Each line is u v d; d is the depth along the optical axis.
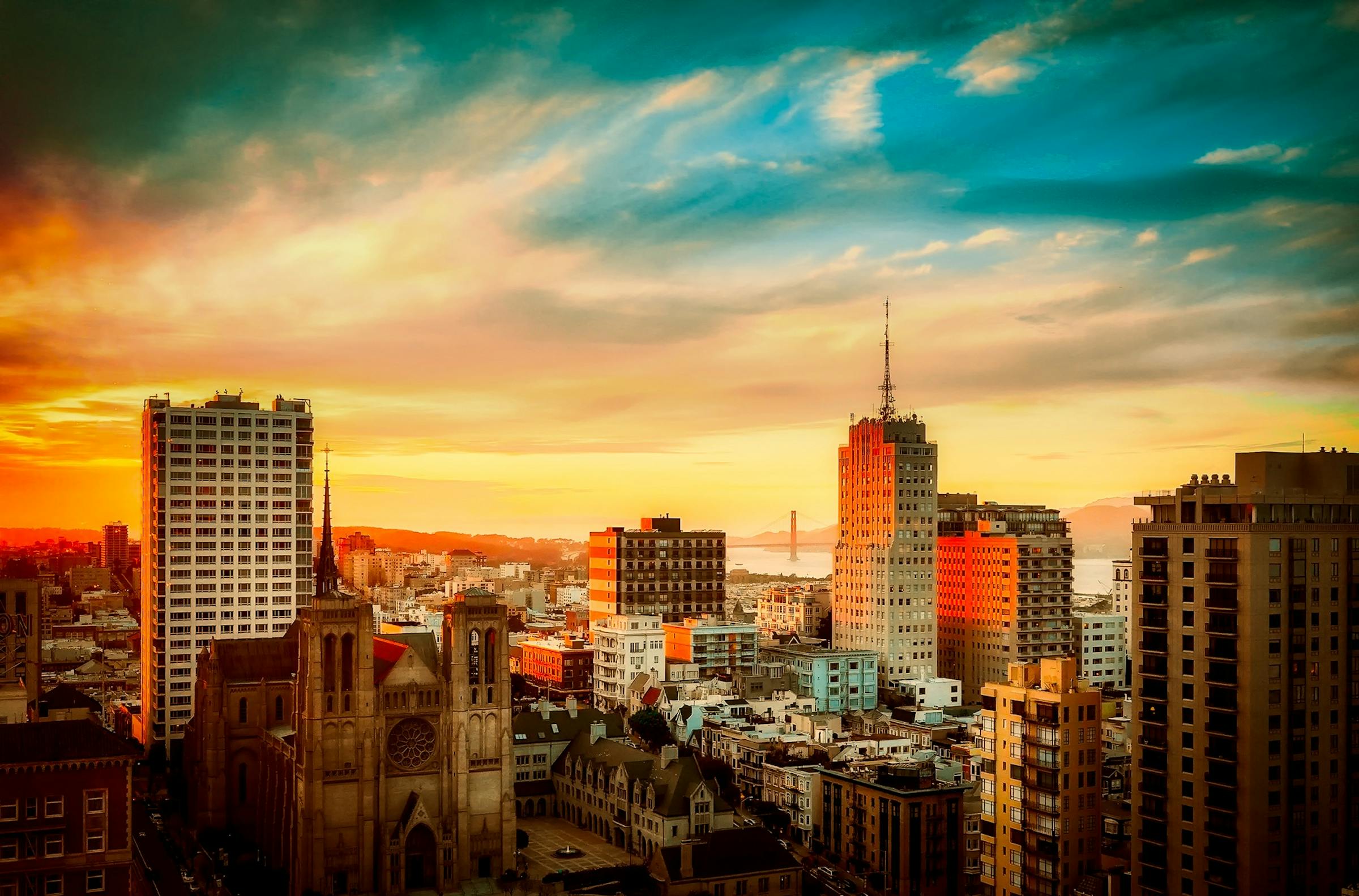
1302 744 148.75
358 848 192.88
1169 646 155.88
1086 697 177.62
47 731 131.25
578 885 195.25
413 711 197.38
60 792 129.25
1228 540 149.88
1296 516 151.38
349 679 195.38
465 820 198.50
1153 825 156.88
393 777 195.75
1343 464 156.88
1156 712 157.62
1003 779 185.38
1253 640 146.38
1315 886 148.88
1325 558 151.62
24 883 127.38
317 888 189.75
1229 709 148.38
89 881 129.88
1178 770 154.00
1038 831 177.88
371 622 196.62
